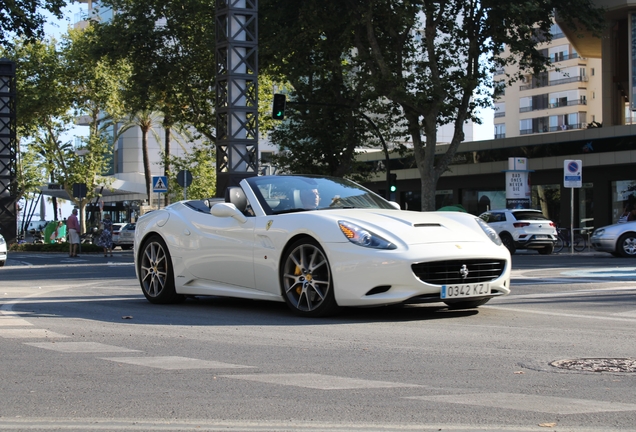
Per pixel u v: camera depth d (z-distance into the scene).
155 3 39.41
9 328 6.59
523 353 5.12
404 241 6.89
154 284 8.91
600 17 32.19
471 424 3.30
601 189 36.50
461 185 42.91
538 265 17.30
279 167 37.94
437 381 4.23
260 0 33.47
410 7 31.00
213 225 8.26
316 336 6.00
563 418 3.39
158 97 40.91
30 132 55.31
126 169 75.38
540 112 83.25
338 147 36.47
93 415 3.55
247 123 22.55
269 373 4.50
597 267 15.52
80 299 9.63
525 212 25.72
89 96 53.56
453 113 33.28
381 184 48.03
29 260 27.48
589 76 80.38
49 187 55.50
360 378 4.33
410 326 6.54
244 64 22.47
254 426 3.31
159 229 8.84
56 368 4.71
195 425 3.34
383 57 33.53
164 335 6.13
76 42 52.16
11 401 3.86
